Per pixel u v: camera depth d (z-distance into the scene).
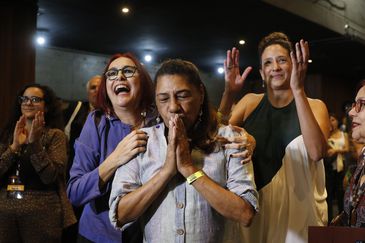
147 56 9.11
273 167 2.09
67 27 7.00
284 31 7.40
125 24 6.86
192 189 1.55
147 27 7.04
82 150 1.96
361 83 1.80
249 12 6.27
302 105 1.94
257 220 2.07
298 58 1.94
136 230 1.86
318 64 10.33
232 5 5.93
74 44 8.19
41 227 2.91
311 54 9.27
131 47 8.45
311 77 11.62
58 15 6.35
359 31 8.20
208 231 1.53
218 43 8.11
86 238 1.93
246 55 9.02
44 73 8.17
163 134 1.65
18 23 4.97
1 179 2.94
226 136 1.65
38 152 2.86
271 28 7.18
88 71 8.77
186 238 1.52
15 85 4.90
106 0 5.70
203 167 1.57
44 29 7.11
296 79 1.95
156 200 1.58
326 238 1.42
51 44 8.16
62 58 8.40
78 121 3.81
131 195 1.55
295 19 6.64
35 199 2.92
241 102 2.30
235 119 2.24
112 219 1.57
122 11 6.19
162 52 8.88
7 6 4.86
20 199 2.88
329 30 7.36
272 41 2.17
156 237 1.56
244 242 2.04
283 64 2.12
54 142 3.06
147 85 2.05
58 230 2.99
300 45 1.94
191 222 1.52
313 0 6.84
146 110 2.04
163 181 1.52
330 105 11.73
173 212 1.54
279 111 2.15
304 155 2.04
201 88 1.62
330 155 5.47
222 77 10.87
